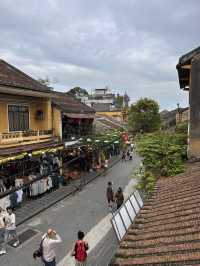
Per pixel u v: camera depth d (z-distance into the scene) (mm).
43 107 20859
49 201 16969
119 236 7641
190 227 4969
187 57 9375
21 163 17203
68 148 21094
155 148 11242
